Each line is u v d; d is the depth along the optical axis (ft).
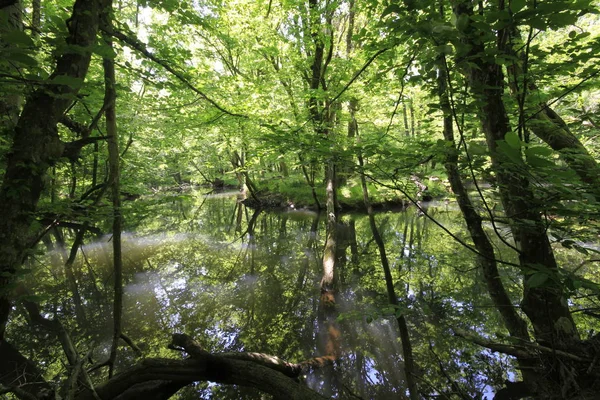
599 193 4.83
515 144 3.42
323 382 13.79
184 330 18.48
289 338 17.49
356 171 9.04
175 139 33.68
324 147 9.14
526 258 7.57
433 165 10.91
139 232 44.11
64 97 5.85
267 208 65.36
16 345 16.75
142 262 30.94
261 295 23.41
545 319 7.77
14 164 5.95
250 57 40.96
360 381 13.69
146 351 16.29
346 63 27.78
